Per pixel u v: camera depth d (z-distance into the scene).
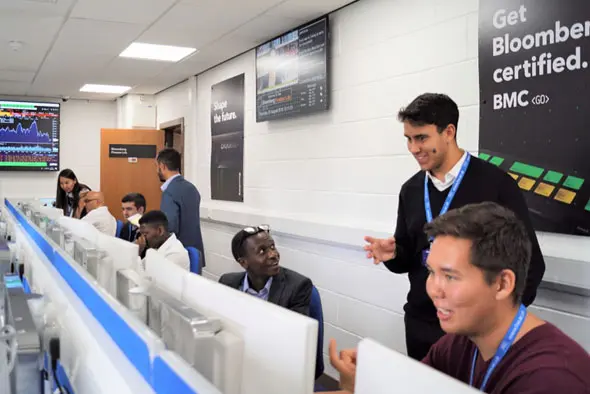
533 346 0.81
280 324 0.72
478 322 0.83
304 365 0.69
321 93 3.60
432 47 2.81
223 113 5.27
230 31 4.03
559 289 2.13
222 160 5.32
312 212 3.88
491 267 0.80
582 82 2.09
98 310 1.00
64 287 1.38
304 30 3.76
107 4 3.39
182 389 0.60
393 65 3.07
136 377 0.76
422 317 1.82
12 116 7.14
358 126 3.37
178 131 7.23
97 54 4.87
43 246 1.89
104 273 1.27
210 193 5.67
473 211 0.85
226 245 5.15
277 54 4.10
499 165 2.42
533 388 0.77
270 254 2.05
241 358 0.78
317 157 3.79
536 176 2.26
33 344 1.04
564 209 2.16
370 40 3.24
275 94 4.12
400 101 3.03
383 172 3.18
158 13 3.58
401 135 3.03
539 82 2.24
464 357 0.96
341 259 3.45
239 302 0.80
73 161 7.81
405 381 0.56
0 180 7.31
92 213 3.81
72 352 1.23
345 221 3.49
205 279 0.93
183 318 0.79
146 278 1.15
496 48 2.42
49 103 7.35
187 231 3.68
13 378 1.04
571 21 2.11
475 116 2.57
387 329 3.10
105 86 6.70
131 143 7.02
